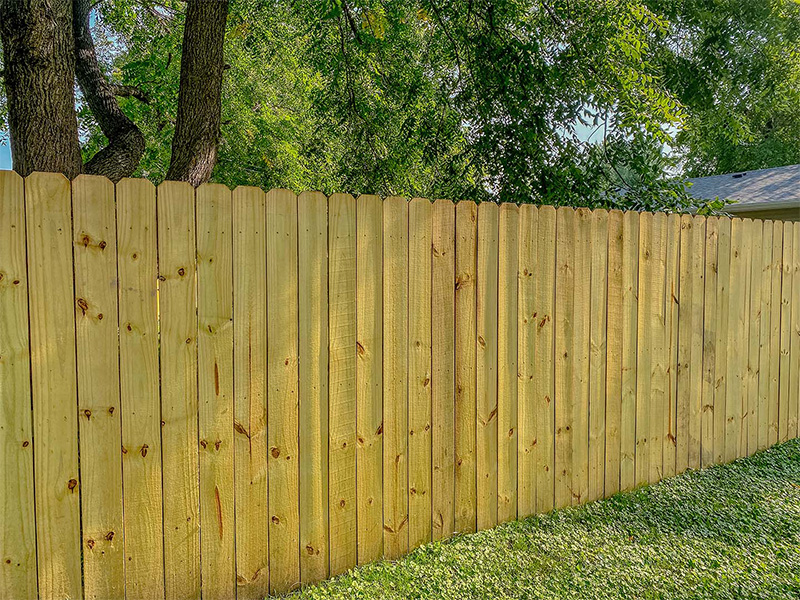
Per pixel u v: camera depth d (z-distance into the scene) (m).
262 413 2.33
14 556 1.88
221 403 2.23
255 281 2.28
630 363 3.56
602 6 5.72
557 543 2.88
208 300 2.18
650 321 3.63
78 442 1.96
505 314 3.03
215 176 11.50
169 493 2.14
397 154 7.20
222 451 2.24
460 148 6.72
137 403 2.06
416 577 2.53
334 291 2.47
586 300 3.34
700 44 8.08
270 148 11.99
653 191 5.43
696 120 7.91
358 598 2.37
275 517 2.38
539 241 3.14
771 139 17.52
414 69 7.38
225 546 2.27
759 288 4.25
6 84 3.40
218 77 4.45
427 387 2.78
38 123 3.36
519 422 3.11
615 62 5.76
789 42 8.32
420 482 2.78
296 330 2.39
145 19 8.64
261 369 2.31
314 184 11.73
